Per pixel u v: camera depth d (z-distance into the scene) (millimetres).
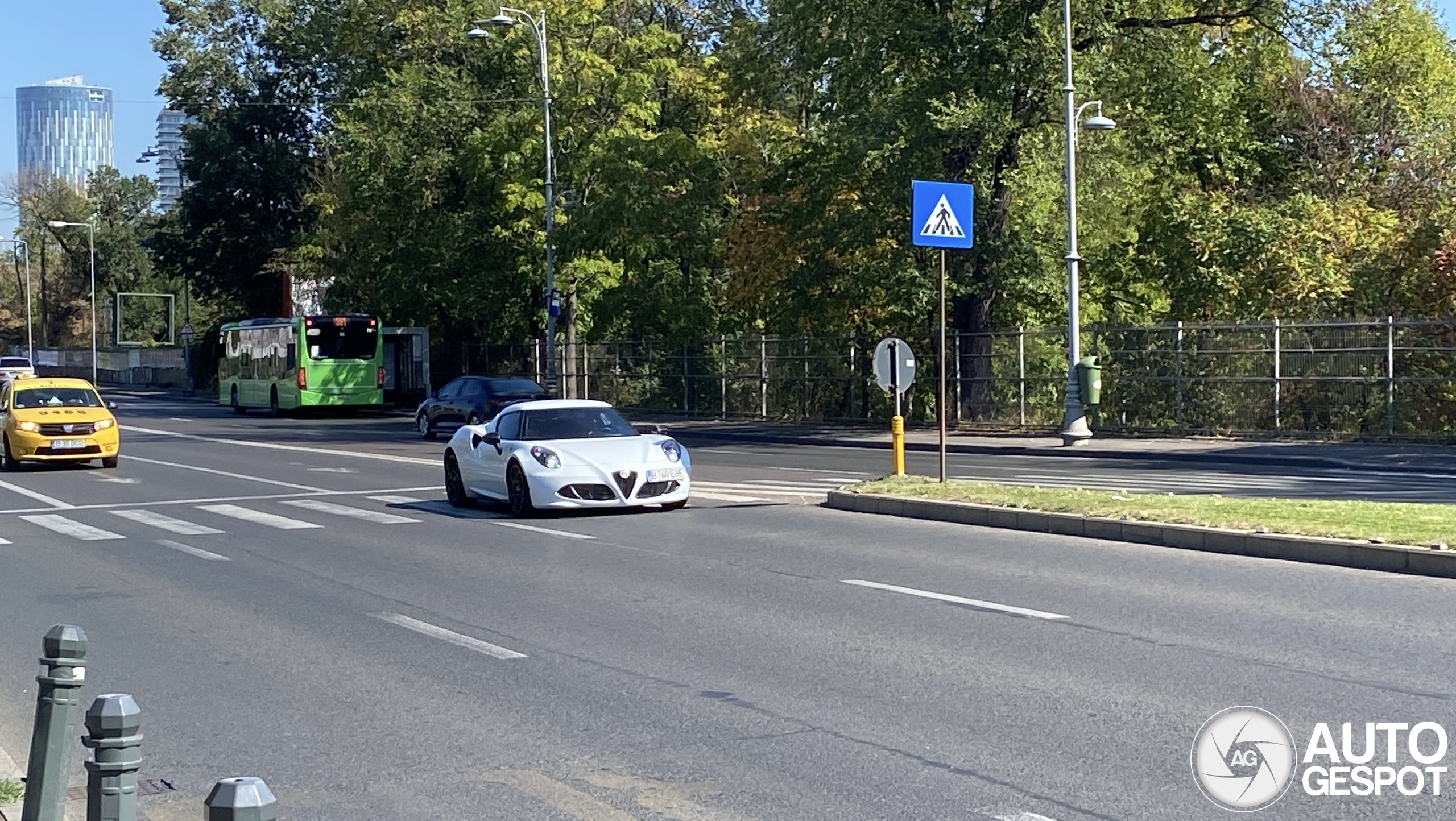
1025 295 35812
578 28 46031
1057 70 31922
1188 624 9578
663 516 16922
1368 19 33719
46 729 4992
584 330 50344
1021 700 7625
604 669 8672
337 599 11531
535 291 50562
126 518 18297
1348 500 16812
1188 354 30391
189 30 72750
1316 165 39781
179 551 14844
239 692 8305
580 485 16844
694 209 43344
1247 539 12688
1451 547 11445
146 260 123062
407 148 50344
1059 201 33938
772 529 15430
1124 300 37969
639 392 47438
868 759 6609
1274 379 28797
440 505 19141
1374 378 27156
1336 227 32656
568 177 46688
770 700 7797
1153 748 6668
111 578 12969
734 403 43094
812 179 37625
